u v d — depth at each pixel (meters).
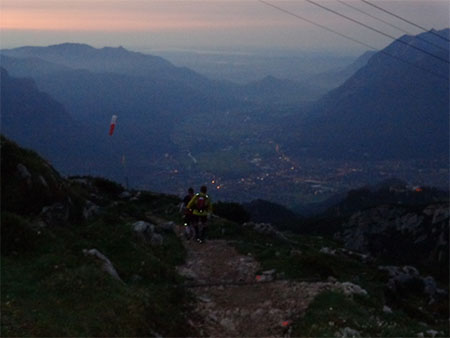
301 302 13.77
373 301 15.44
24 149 18.22
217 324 12.55
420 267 44.28
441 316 20.17
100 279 11.77
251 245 21.98
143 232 19.69
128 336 9.92
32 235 13.51
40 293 10.68
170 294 13.39
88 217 18.73
